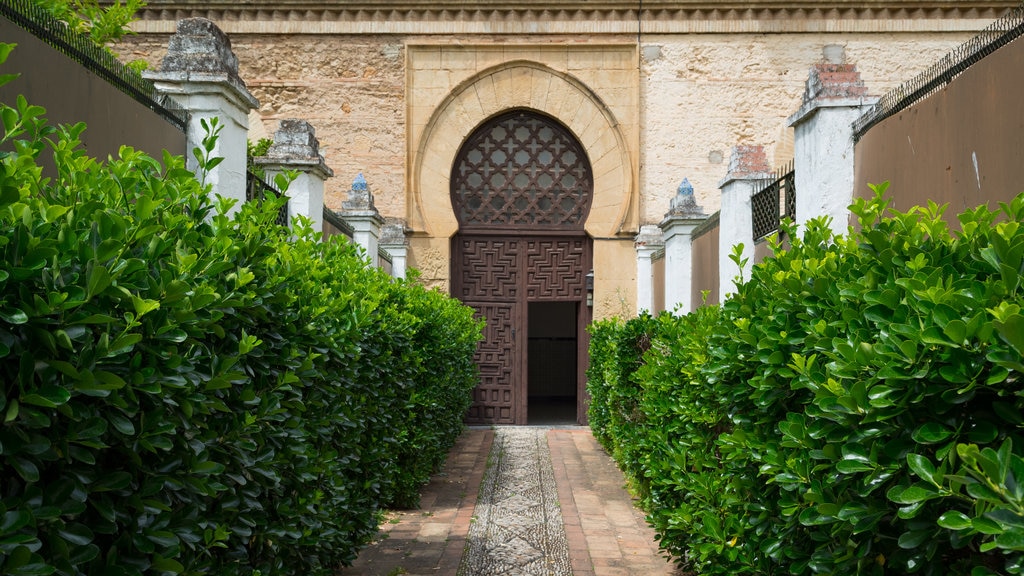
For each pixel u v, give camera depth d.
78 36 3.71
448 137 12.31
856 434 2.11
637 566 5.00
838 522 2.30
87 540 1.72
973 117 3.39
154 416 1.98
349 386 4.16
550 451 9.84
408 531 5.83
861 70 12.21
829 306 2.65
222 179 4.84
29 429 1.64
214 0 12.16
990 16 12.02
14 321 1.55
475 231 12.46
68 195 2.08
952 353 1.85
